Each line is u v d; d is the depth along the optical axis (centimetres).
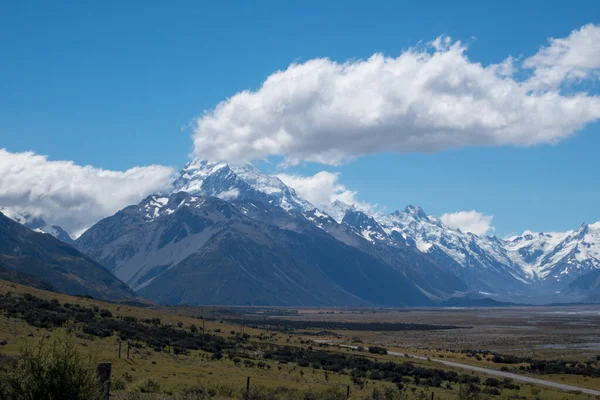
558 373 15950
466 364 17312
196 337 16175
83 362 4238
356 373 13412
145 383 7569
